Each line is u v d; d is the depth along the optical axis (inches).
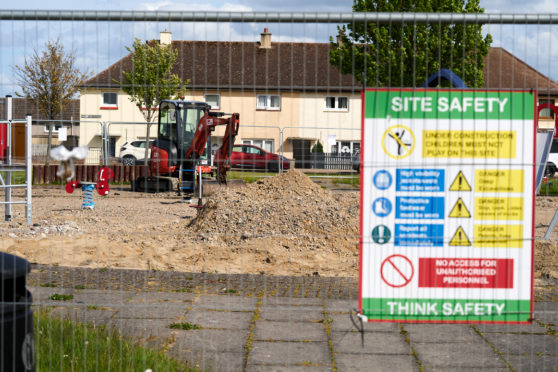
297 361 241.4
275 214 534.3
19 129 651.5
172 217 708.0
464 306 202.4
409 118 197.8
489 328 291.4
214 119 933.8
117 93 1797.5
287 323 294.0
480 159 197.8
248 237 494.6
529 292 200.7
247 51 1955.0
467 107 196.9
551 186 994.7
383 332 282.7
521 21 199.2
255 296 350.0
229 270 426.9
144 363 221.8
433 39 729.0
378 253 201.2
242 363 237.8
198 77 1867.6
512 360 246.7
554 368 232.8
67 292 346.3
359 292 203.0
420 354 252.5
